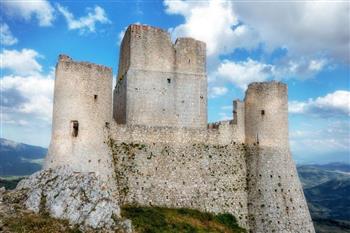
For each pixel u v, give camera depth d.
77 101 36.69
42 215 30.67
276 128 44.06
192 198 40.66
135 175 39.19
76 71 37.19
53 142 36.34
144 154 40.50
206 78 49.66
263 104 44.66
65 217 30.56
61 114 36.34
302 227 41.09
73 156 35.56
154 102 46.34
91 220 30.39
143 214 35.19
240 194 42.84
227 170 43.47
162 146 41.75
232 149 44.84
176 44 49.00
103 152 37.66
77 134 36.47
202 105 48.78
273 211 40.84
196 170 42.06
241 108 46.34
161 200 39.25
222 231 37.25
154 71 46.97
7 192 33.75
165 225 34.00
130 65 46.09
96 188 32.72
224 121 45.56
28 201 32.03
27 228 27.89
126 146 40.25
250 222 41.47
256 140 44.44
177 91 47.78
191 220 37.09
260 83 45.25
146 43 47.12
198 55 49.78
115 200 33.03
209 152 43.53
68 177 33.69
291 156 44.59
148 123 45.69
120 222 31.06
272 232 39.94
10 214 29.80
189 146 42.97
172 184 40.44
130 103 45.31
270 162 43.06
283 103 45.06
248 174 44.09
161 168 40.62
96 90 38.12
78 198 31.75
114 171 38.34
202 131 44.09
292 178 43.22
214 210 40.88
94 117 37.56
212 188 41.94
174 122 47.00
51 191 32.62
